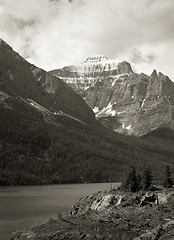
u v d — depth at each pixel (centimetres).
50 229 8506
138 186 12438
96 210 10812
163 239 6800
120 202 10694
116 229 7875
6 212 13075
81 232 7788
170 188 12575
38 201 16850
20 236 8362
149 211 9212
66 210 13538
